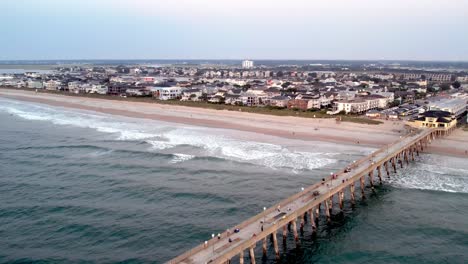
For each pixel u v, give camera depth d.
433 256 50.25
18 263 46.62
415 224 59.22
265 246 49.09
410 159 93.31
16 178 77.06
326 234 56.00
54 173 80.44
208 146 101.81
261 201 66.19
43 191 70.12
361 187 70.38
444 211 63.81
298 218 61.19
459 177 80.12
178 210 62.31
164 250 49.88
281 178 77.50
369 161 76.25
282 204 54.28
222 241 44.06
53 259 47.62
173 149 98.81
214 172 80.94
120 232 54.56
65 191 70.25
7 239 52.41
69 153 95.62
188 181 75.75
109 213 60.81
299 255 50.22
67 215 59.94
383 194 71.38
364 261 49.09
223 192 70.19
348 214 62.81
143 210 62.12
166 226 56.53
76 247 50.53
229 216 60.25
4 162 88.31
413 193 71.69
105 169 83.00
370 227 58.31
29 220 58.16
